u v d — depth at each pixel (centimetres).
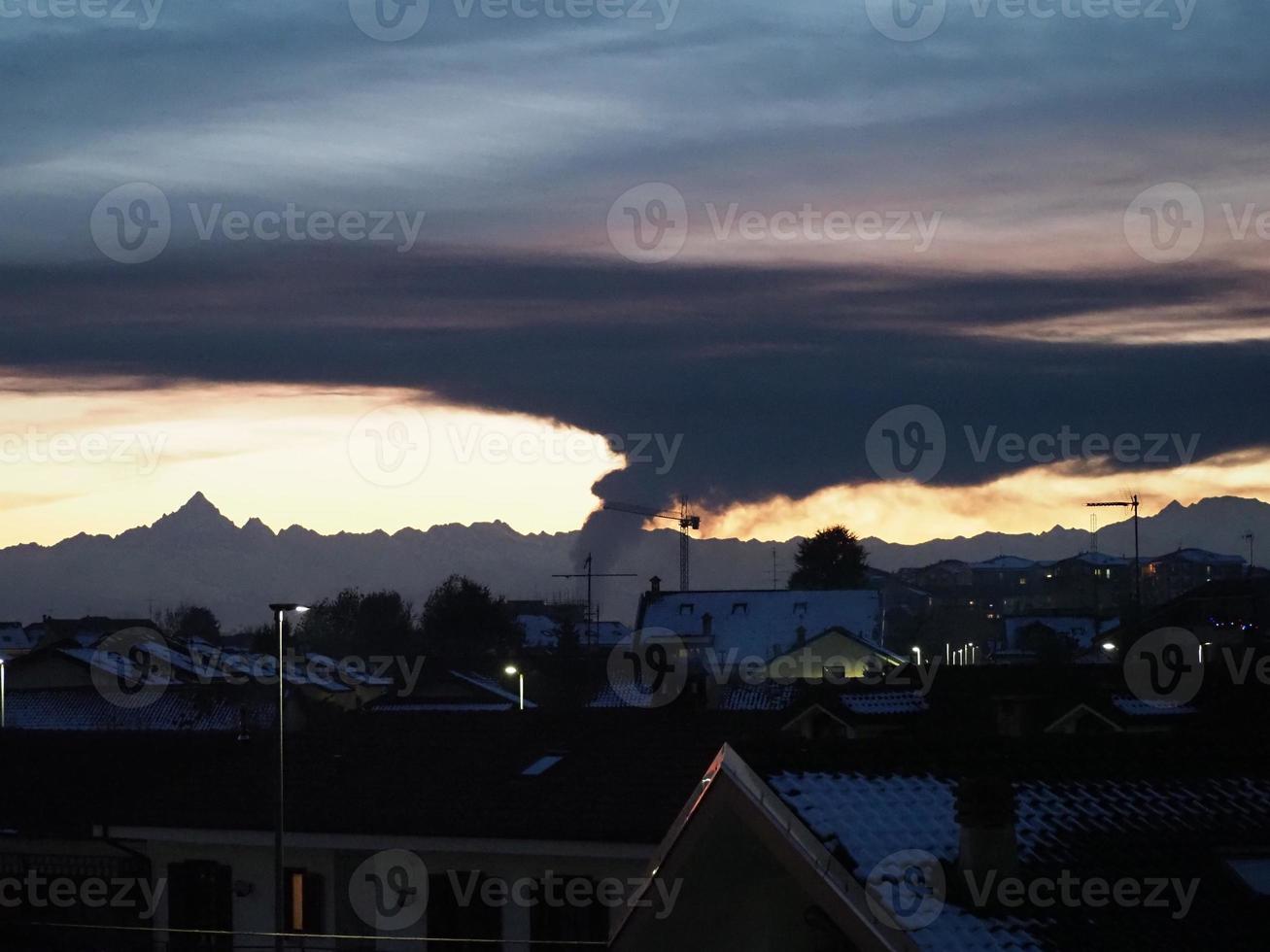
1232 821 1312
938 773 1316
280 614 2344
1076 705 2459
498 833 2403
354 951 2498
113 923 2717
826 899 1129
